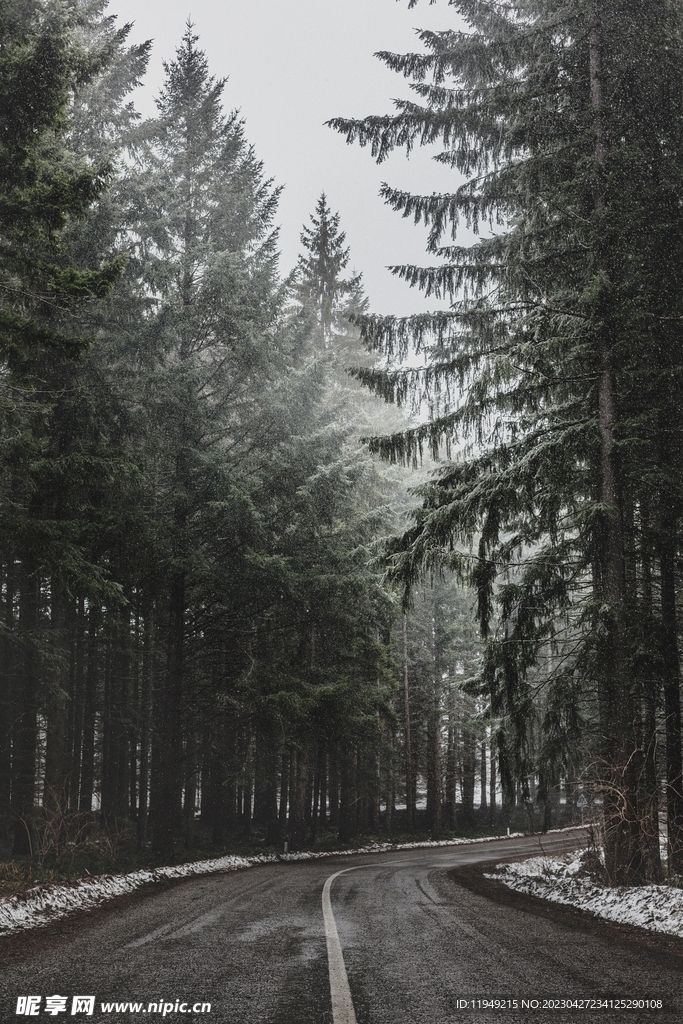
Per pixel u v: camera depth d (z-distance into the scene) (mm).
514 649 14023
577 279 14836
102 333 21906
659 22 13531
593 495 14773
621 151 13320
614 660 13062
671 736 14219
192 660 23625
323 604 23953
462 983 5402
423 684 43312
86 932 8094
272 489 23516
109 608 21281
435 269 16203
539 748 13883
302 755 29641
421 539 14906
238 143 25188
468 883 15344
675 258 13570
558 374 15078
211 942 7219
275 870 20344
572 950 6953
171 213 23906
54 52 12797
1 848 21031
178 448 21859
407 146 16031
